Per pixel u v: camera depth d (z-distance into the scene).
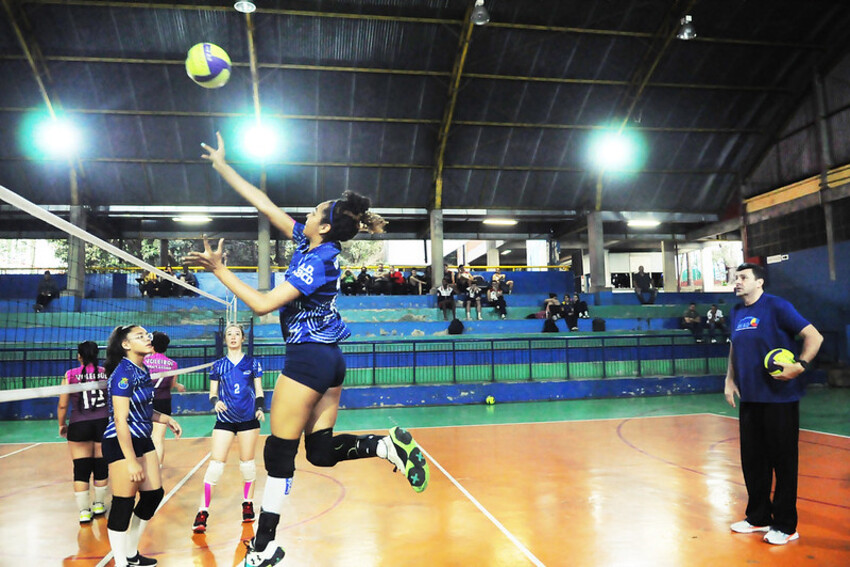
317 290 2.61
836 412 11.45
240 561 4.01
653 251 33.56
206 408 12.77
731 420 10.49
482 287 21.09
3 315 17.36
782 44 18.11
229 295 21.22
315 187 20.41
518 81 18.27
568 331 18.59
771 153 20.89
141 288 19.59
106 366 3.99
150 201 20.00
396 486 6.02
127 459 3.57
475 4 15.21
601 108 19.47
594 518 4.86
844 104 18.09
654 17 16.95
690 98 19.53
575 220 23.61
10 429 11.06
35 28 15.37
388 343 14.91
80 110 17.41
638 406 12.93
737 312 4.59
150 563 3.90
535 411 12.38
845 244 18.17
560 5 16.38
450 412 12.52
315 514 5.08
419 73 17.52
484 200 21.61
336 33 16.36
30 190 19.06
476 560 3.95
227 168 3.00
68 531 4.80
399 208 21.44
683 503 5.28
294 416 2.58
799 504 5.18
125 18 15.46
